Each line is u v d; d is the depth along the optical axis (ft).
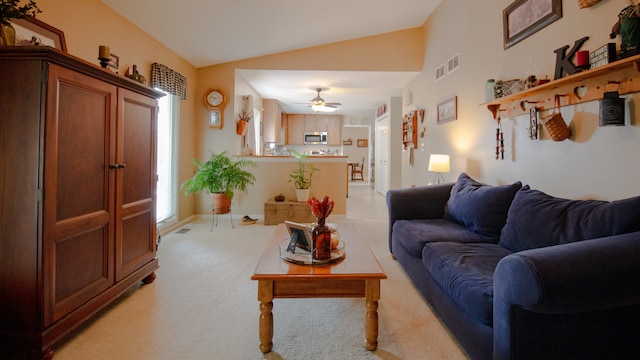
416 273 7.49
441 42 13.67
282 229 8.09
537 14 7.82
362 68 16.28
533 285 3.69
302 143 32.40
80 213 5.69
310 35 14.70
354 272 5.19
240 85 17.25
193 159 15.07
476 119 10.79
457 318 5.35
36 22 7.13
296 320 6.36
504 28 9.16
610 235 4.70
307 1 11.54
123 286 6.84
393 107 22.65
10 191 4.94
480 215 7.57
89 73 5.78
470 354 4.95
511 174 8.86
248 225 14.84
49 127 4.98
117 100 6.62
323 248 5.70
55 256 5.18
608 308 3.96
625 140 5.64
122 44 10.44
